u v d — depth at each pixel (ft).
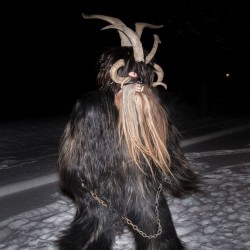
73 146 8.33
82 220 8.81
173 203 16.57
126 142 8.15
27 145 35.68
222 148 29.76
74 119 8.30
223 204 16.35
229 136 34.99
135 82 8.45
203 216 15.28
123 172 8.28
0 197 19.22
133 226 8.59
